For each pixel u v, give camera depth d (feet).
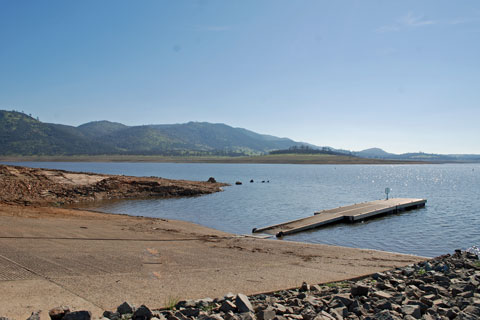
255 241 70.85
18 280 35.32
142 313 25.09
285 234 86.07
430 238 84.07
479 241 81.00
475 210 133.59
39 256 45.70
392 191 226.79
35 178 158.20
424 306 28.53
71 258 46.11
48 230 65.87
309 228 93.76
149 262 47.26
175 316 25.81
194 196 171.01
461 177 428.56
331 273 45.16
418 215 120.88
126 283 36.76
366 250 64.49
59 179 165.37
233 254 56.49
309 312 26.53
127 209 127.13
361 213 109.40
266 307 28.27
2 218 74.69
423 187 266.16
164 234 73.77
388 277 41.04
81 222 81.92
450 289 34.17
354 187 251.60
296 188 229.25
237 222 104.53
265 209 132.26
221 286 37.42
